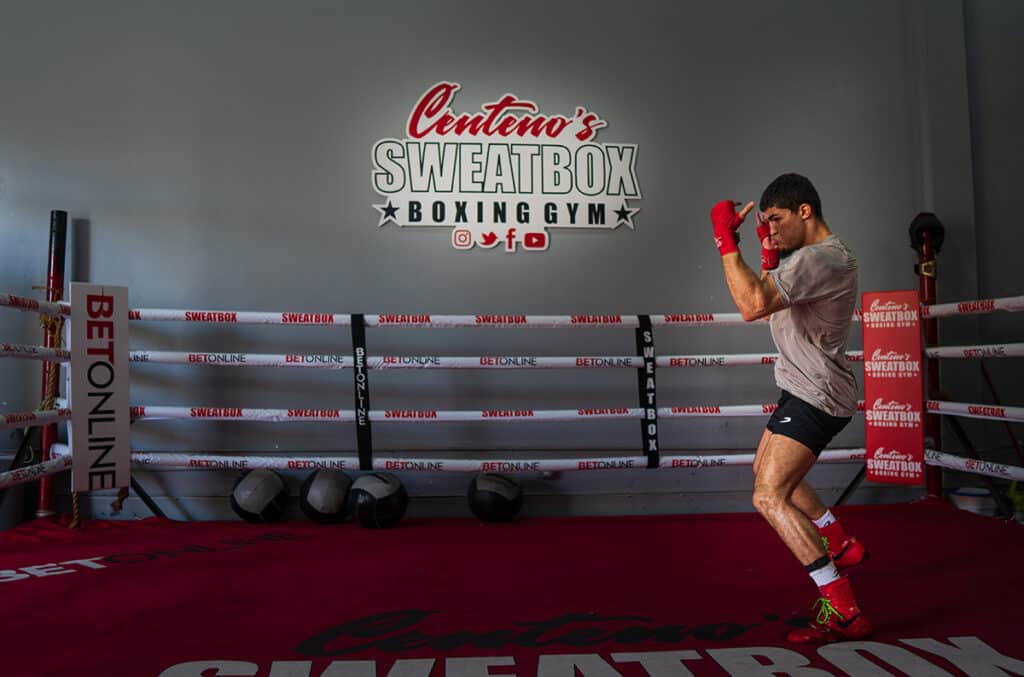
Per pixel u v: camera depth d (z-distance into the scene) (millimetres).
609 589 2510
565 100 4398
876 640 1985
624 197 4398
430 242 4320
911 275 4492
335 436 4230
